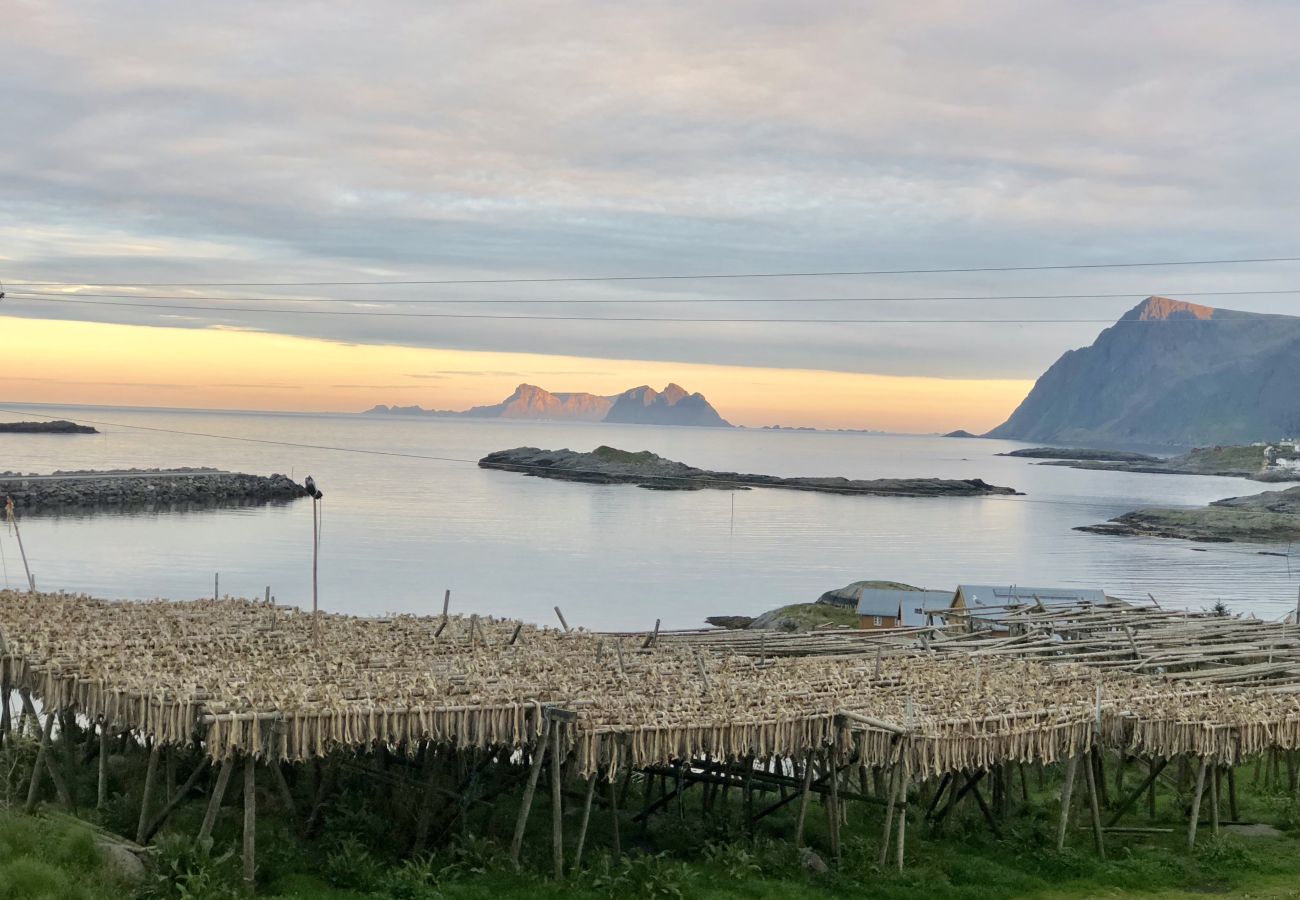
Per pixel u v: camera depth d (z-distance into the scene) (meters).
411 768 28.91
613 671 28.30
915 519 185.50
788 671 30.03
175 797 23.80
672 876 24.06
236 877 21.73
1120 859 27.72
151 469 186.38
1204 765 28.61
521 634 33.22
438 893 22.39
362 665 27.19
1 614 30.52
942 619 54.44
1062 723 27.38
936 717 26.02
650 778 30.09
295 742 21.62
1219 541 158.62
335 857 23.52
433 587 98.06
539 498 194.88
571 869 24.03
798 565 123.19
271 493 172.38
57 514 138.38
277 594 90.06
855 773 34.53
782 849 26.19
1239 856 27.69
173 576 95.88
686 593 101.38
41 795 27.00
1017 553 140.50
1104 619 46.47
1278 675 36.03
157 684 22.77
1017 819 30.98
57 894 19.77
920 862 26.52
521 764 28.44
